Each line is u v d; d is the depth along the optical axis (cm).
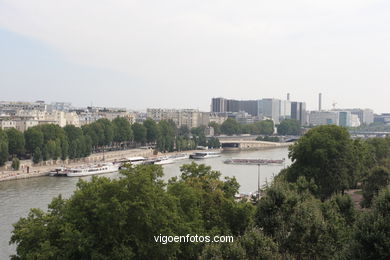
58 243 9062
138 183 9450
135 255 9219
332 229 9131
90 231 9038
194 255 10469
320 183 19200
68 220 9288
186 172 14250
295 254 8769
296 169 19738
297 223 8825
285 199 9400
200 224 10919
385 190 7831
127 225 9312
